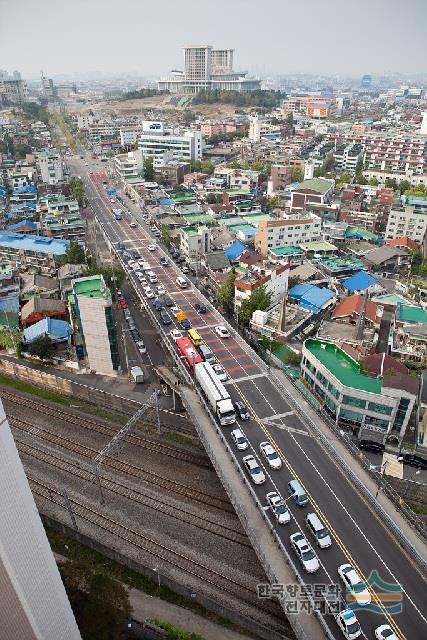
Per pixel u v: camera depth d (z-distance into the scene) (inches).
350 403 3014.3
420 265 5629.9
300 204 7229.3
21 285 4960.6
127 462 2967.5
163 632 1998.0
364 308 4008.4
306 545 1957.4
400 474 2790.4
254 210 7564.0
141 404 3309.5
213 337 3654.0
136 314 4648.1
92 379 3649.1
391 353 3880.4
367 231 6520.7
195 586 2209.6
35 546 1386.6
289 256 5565.9
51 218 6574.8
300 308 4579.2
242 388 3038.9
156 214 7140.8
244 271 4758.9
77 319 3873.0
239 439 2549.2
